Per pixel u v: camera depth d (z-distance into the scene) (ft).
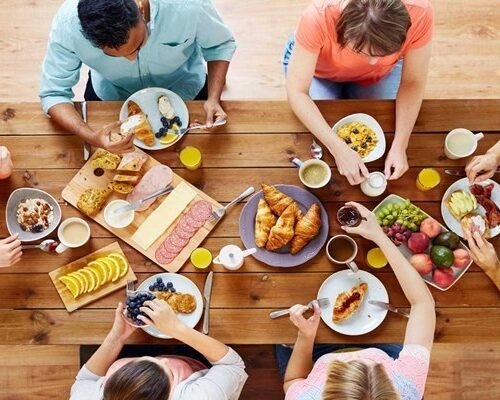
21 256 6.53
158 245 6.57
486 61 10.02
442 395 8.95
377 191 6.57
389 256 6.30
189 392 6.07
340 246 6.57
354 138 6.75
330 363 5.47
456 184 6.68
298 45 6.78
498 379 8.97
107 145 6.52
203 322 6.44
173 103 6.90
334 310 6.39
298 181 6.75
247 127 6.85
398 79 8.07
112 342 6.31
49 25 9.96
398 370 5.89
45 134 6.81
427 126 6.86
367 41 5.84
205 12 6.86
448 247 6.42
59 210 6.63
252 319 6.44
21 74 9.82
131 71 7.32
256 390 8.69
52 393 8.90
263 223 6.49
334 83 8.07
